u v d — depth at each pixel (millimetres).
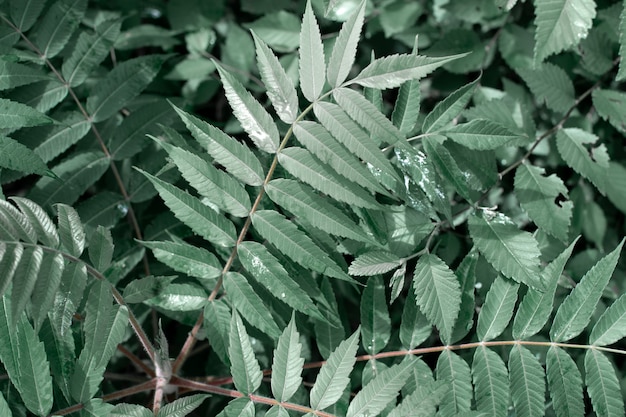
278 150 945
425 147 998
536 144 1128
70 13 1120
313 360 1156
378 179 993
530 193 1085
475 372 972
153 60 1126
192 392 1085
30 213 911
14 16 1110
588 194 1195
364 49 1266
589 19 1045
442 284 975
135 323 981
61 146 1089
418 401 914
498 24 1213
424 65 912
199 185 943
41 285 894
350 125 921
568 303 967
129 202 1117
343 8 1237
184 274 1110
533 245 990
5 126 976
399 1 1241
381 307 1025
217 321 992
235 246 969
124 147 1111
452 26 1243
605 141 1209
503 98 1181
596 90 1166
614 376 951
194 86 1253
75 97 1102
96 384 924
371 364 1014
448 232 1133
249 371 932
